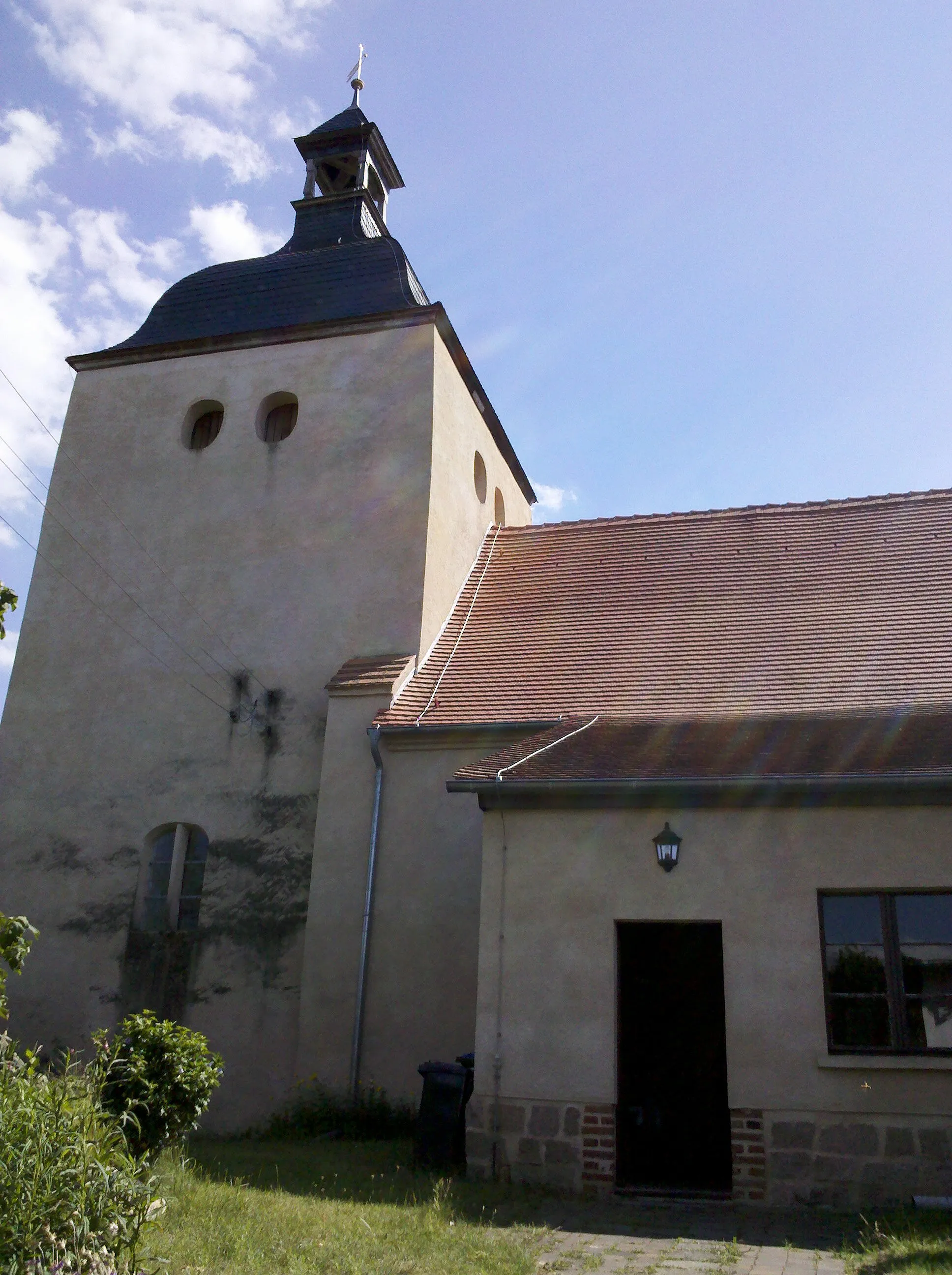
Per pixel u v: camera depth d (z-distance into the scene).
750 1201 8.88
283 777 15.19
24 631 17.33
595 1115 9.44
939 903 9.42
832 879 9.60
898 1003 9.23
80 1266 5.09
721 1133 12.21
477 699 14.40
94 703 16.56
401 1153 10.72
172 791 15.62
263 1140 12.31
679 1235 7.75
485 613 16.70
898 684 13.15
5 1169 5.11
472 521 18.36
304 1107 12.72
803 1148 8.94
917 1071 8.92
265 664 15.98
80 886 15.49
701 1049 12.73
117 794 15.86
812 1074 9.10
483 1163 9.52
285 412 18.08
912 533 16.34
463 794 13.68
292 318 18.23
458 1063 10.58
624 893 10.00
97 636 16.98
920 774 9.41
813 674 13.69
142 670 16.55
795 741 11.25
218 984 14.36
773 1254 7.09
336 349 17.66
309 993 13.37
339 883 13.75
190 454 17.78
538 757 11.43
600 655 14.99
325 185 22.11
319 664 15.73
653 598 16.16
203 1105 8.23
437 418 16.94
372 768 14.18
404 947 13.22
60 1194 5.20
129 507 17.70
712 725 12.57
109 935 15.09
